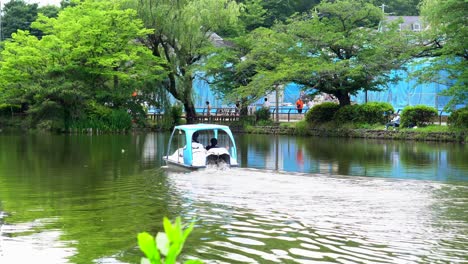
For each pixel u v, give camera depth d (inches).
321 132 1503.4
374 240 398.3
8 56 1740.9
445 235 410.3
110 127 1646.2
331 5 1454.2
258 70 1562.5
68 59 1665.8
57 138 1422.2
